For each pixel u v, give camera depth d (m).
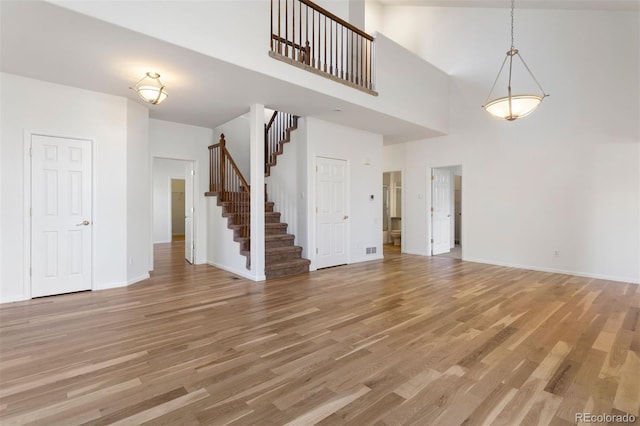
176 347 2.53
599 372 2.17
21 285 3.68
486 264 6.08
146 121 4.80
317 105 4.73
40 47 2.94
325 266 5.75
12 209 3.60
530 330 2.89
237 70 3.47
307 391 1.95
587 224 5.05
